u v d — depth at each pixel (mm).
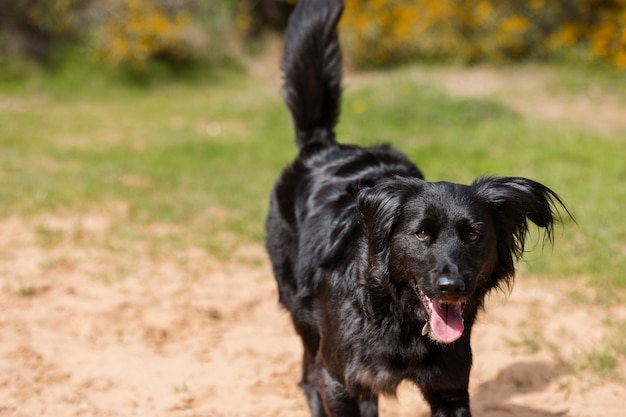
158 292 6043
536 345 5078
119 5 17750
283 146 11281
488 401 4535
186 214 7871
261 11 19922
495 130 11102
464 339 3490
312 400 4281
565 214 7410
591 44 16016
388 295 3439
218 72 18500
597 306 5711
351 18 17266
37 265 6410
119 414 4320
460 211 3252
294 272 4324
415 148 10258
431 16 16938
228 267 6645
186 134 12344
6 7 17250
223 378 4809
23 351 5004
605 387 4629
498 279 3496
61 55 17484
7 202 8008
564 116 12414
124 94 16812
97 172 9570
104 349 5129
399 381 3559
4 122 13086
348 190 3996
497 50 16250
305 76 5039
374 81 15094
